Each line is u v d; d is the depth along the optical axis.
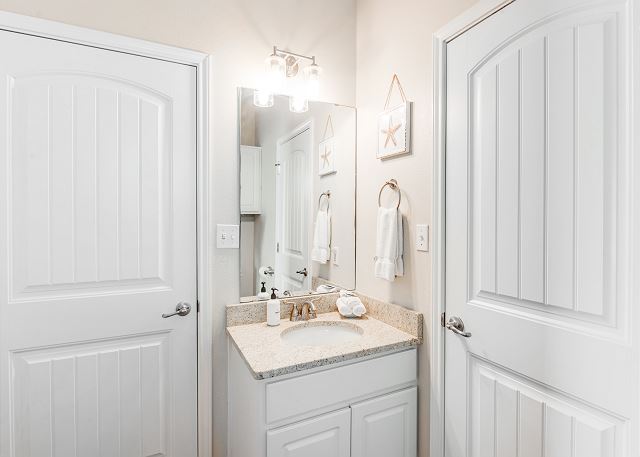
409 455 1.47
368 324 1.64
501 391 1.19
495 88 1.20
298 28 1.79
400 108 1.56
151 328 1.49
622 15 0.89
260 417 1.17
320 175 1.83
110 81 1.42
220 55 1.60
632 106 0.87
